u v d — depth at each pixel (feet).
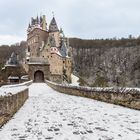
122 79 465.47
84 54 533.55
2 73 251.60
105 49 545.03
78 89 72.79
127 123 26.84
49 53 278.67
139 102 36.35
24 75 257.34
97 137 20.97
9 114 30.19
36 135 21.97
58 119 30.53
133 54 502.79
